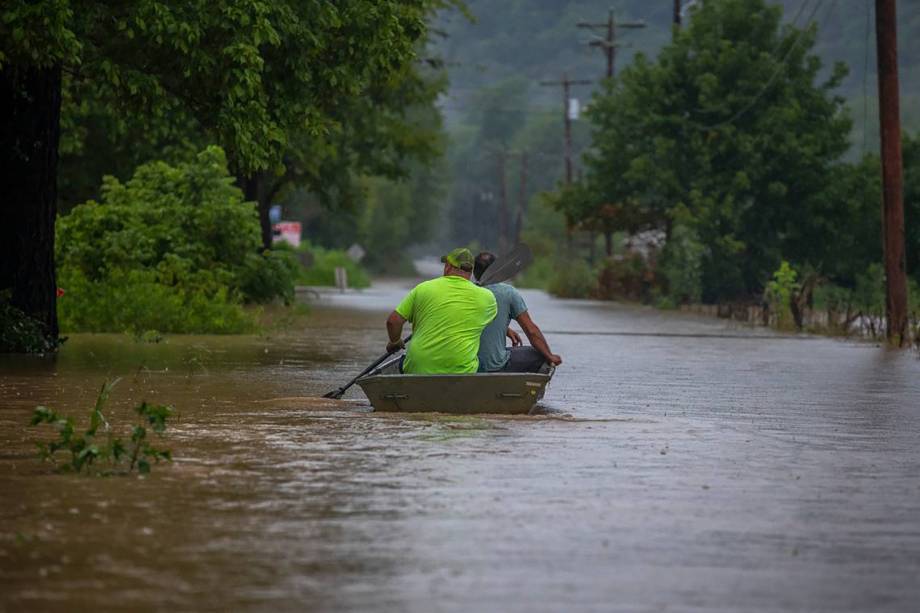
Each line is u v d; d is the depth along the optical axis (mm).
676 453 33031
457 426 37188
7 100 63938
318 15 62844
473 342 41438
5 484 27484
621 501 26453
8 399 43125
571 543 22688
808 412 43344
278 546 22250
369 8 65062
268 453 31922
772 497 27219
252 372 54812
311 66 65188
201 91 62844
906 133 149375
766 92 167375
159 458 30922
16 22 54031
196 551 21828
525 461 31156
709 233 161625
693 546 22641
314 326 94875
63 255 93750
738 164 166125
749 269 164375
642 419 40281
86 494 26484
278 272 111812
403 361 43125
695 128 168875
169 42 58500
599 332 95938
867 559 21922
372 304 144500
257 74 59625
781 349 78438
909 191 146750
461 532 23406
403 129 159875
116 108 66562
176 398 44031
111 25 60062
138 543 22359
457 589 19703
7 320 62812
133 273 84875
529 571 20781
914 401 47312
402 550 22062
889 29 91562
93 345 69062
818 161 160500
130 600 18953
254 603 18875
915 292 142375
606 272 189000
